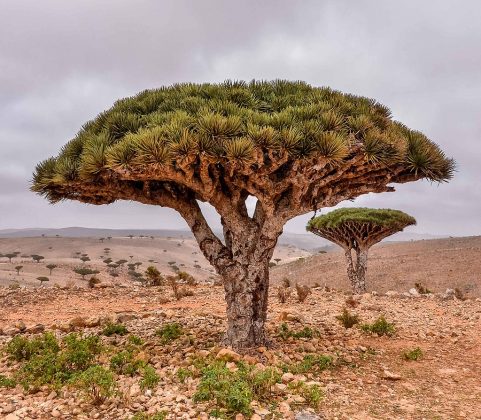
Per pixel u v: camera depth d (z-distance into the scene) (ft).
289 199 26.81
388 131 24.82
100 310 45.62
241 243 27.12
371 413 17.85
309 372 23.27
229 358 23.47
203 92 27.32
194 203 28.66
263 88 28.68
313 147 22.65
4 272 310.65
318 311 43.70
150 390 19.25
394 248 173.68
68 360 22.81
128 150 21.95
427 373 24.16
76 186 25.76
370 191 27.35
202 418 16.28
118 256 563.07
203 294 57.11
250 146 21.33
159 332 31.48
